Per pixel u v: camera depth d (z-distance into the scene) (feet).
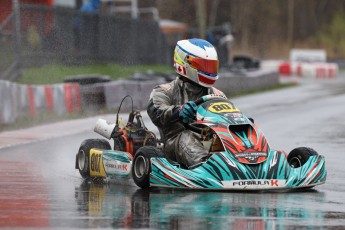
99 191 88.12
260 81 326.44
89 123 177.68
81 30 279.28
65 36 266.77
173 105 92.43
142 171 87.40
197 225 68.18
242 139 86.33
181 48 93.91
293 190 89.25
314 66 464.65
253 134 87.56
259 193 85.46
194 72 92.73
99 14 296.10
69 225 68.28
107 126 98.68
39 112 183.21
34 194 86.33
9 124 169.37
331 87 338.75
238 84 296.51
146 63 345.72
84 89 199.62
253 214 73.41
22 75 230.07
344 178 101.04
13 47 227.81
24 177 101.04
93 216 72.38
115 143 99.19
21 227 67.46
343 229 67.36
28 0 300.81
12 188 91.15
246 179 82.99
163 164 85.46
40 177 101.14
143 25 342.03
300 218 71.97
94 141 100.27
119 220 70.38
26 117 178.29
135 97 216.54
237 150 84.84
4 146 136.36
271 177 84.17
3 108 166.71
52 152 129.08
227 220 70.44
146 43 345.92
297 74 474.08
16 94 173.58
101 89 205.16
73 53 271.90
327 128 170.30
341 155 126.00
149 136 96.37
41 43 250.57
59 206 78.18
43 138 149.38
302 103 245.65
